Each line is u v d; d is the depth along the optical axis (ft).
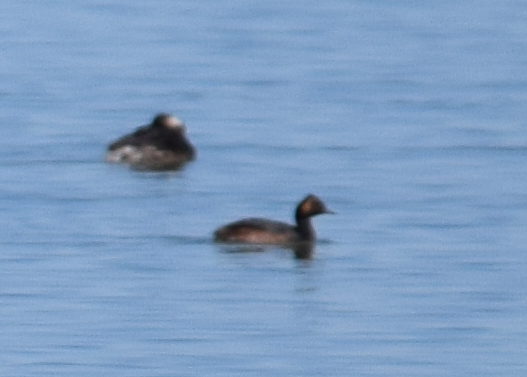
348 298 87.04
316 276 91.04
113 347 78.69
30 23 214.48
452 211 105.50
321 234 100.12
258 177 116.67
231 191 112.16
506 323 82.84
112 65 175.94
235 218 104.32
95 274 90.99
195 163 122.21
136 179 115.96
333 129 135.33
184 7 232.12
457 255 95.30
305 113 143.64
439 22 215.51
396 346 79.25
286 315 84.02
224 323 82.64
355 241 98.53
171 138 122.93
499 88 157.28
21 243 96.89
